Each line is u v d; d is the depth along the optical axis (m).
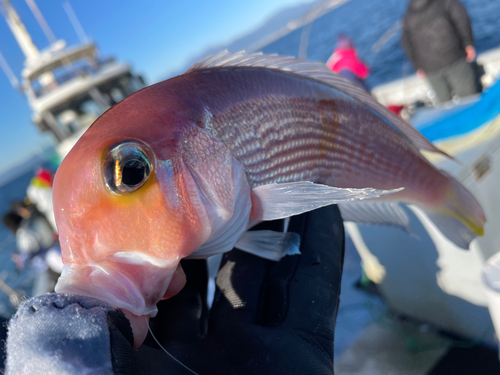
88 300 0.11
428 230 0.33
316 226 0.20
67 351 0.09
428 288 0.36
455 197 0.28
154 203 0.15
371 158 0.25
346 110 0.24
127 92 1.78
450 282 0.34
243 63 0.21
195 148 0.16
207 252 0.17
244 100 0.19
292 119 0.21
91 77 1.67
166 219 0.15
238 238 0.18
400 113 0.74
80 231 0.13
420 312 0.38
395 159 0.26
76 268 0.13
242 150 0.19
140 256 0.14
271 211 0.19
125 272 0.14
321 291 0.18
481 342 0.33
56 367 0.09
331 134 0.23
